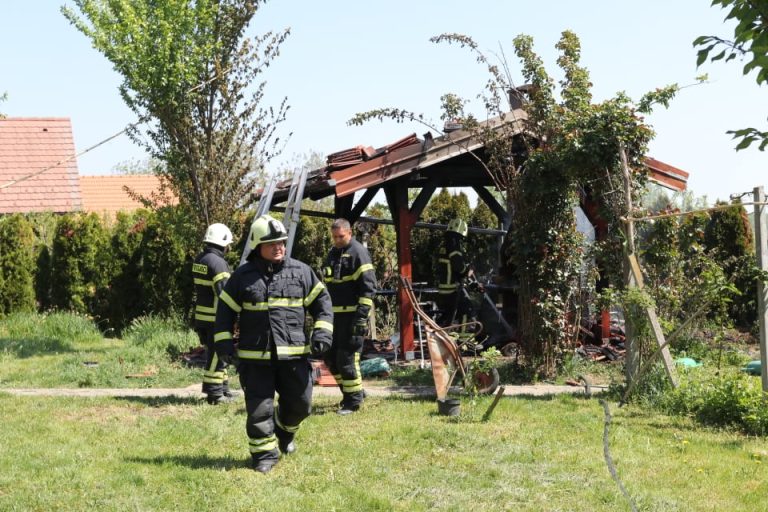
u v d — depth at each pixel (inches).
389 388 402.9
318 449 270.4
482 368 346.0
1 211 971.9
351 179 460.1
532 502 217.6
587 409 338.0
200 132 526.6
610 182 365.1
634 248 358.6
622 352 495.2
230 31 517.3
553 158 392.2
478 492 225.8
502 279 535.8
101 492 224.2
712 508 213.3
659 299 398.0
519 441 281.3
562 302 422.9
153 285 627.2
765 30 156.0
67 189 1028.5
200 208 537.3
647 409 339.0
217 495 220.4
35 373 445.7
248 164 540.1
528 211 421.4
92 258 668.1
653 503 215.5
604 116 364.2
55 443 280.7
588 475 241.4
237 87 521.7
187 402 360.5
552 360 423.8
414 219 496.1
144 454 264.7
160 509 211.3
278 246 245.6
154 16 509.7
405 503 217.0
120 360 475.2
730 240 617.0
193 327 600.4
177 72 499.2
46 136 1075.3
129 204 1278.3
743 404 308.3
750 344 565.9
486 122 443.2
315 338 251.0
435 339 349.1
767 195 320.5
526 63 415.2
